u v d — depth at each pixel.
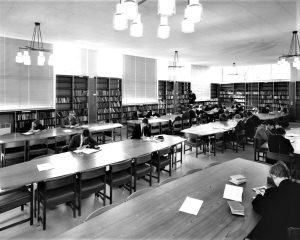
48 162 3.59
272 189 2.00
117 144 4.94
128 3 2.28
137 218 1.93
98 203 3.76
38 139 5.11
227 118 9.22
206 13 5.00
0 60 7.34
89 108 9.57
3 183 2.71
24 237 2.84
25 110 7.71
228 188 2.55
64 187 3.29
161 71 12.89
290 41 7.60
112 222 1.87
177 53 10.15
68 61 9.09
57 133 6.04
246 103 15.32
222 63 13.70
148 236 1.67
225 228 1.79
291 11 4.88
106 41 7.80
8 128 7.42
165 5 2.14
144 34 6.79
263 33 6.63
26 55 5.61
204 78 15.77
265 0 4.34
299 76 13.15
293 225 1.89
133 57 11.31
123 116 10.77
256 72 14.83
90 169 3.19
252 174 3.03
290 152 4.35
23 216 3.34
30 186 3.10
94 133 7.12
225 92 16.58
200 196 2.36
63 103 8.84
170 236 1.67
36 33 6.78
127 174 3.85
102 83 10.25
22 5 4.64
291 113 13.33
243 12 4.95
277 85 13.99
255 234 1.98
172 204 2.19
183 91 14.27
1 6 4.68
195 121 10.34
